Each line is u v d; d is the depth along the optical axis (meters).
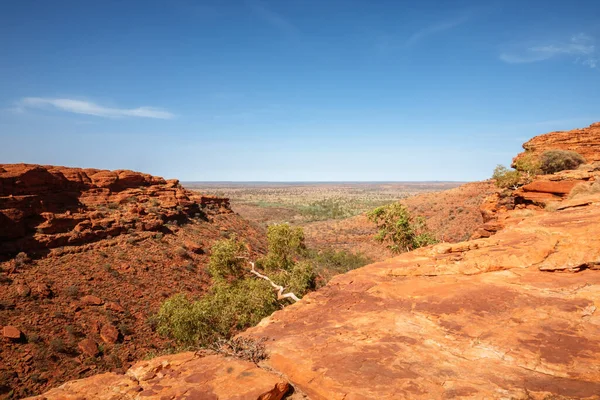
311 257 60.19
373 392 5.26
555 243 11.30
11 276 26.48
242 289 19.31
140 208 44.38
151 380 6.03
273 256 25.27
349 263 62.19
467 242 13.08
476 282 9.76
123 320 26.06
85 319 24.84
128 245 37.19
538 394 4.91
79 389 5.81
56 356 21.22
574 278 9.05
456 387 5.23
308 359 6.48
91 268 31.03
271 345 7.25
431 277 10.80
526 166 35.38
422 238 28.09
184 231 47.59
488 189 76.00
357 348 6.75
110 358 22.45
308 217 138.38
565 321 7.02
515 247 11.46
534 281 9.21
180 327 16.67
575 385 5.02
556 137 42.31
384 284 10.44
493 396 4.93
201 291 34.38
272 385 5.48
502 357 6.05
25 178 34.72
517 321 7.28
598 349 5.93
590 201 16.27
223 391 5.37
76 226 35.06
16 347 20.72
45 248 31.28
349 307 9.22
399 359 6.22
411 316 8.18
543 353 5.99
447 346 6.65
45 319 23.55
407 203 92.44
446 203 79.19
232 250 22.00
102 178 46.38
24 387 18.83
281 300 19.73
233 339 7.42
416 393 5.15
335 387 5.52
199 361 6.59
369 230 89.00
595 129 41.34
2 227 29.22
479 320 7.54
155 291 31.12
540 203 24.62
